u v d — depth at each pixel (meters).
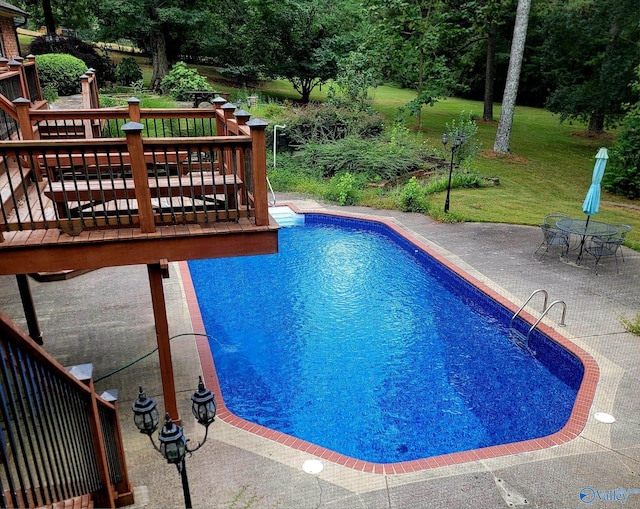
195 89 17.86
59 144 3.99
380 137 16.45
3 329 1.87
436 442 5.18
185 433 4.79
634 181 13.75
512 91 17.41
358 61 19.03
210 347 6.57
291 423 5.43
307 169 14.84
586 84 19.75
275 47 23.81
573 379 6.15
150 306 7.24
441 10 21.53
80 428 2.80
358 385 6.14
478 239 10.38
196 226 4.62
